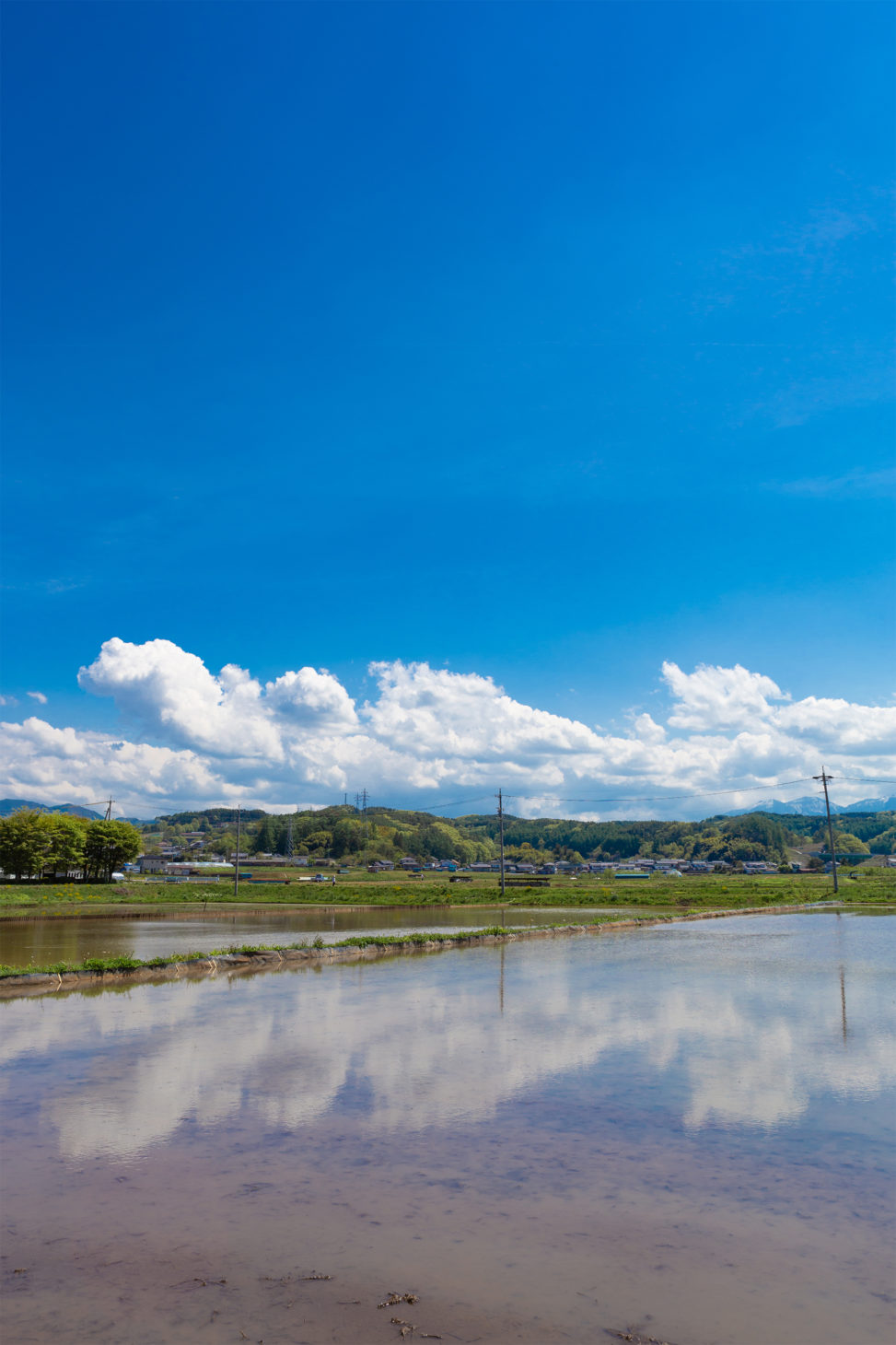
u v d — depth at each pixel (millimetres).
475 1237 7395
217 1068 13602
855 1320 6055
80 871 118688
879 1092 12148
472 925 48969
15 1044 15555
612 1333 5863
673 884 110688
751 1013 18750
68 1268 6852
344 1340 5758
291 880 134750
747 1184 8656
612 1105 11477
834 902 72625
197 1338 5805
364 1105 11406
